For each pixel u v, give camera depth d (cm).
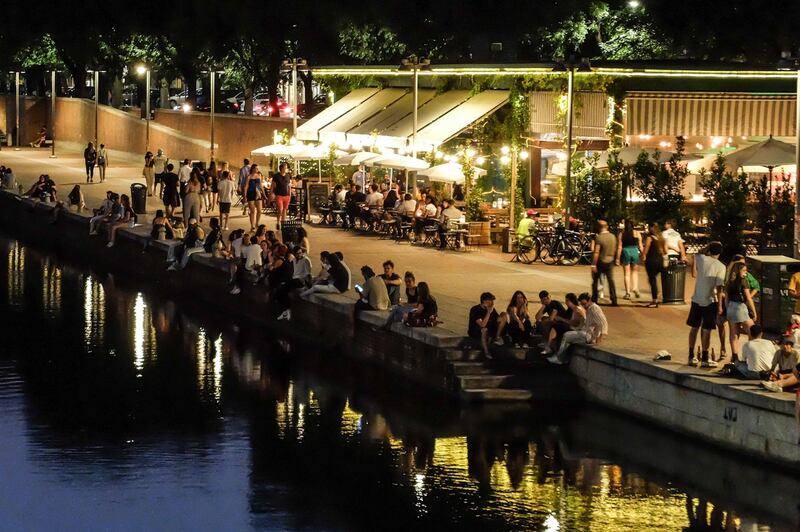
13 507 1842
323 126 4981
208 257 3584
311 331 2970
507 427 2197
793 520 1755
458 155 4219
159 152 5278
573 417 2244
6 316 3347
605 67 3759
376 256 3566
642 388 2164
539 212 3900
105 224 4378
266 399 2453
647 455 2033
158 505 1852
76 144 7562
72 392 2533
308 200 4475
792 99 3944
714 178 3231
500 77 4169
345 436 2186
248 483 1942
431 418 2259
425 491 1894
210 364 2775
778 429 1897
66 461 2062
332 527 1753
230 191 4256
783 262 2378
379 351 2647
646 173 3359
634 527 1734
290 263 3106
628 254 2850
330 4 5853
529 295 2922
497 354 2370
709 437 2023
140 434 2223
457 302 2814
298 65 4997
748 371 2022
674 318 2627
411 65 4225
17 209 5275
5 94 8662
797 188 2550
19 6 7094
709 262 2098
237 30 6216
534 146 3862
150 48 7062
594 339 2328
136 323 3256
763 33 4903
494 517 1784
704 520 1758
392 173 4719
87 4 6994
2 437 2205
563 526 1744
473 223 3769
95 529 1758
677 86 3809
